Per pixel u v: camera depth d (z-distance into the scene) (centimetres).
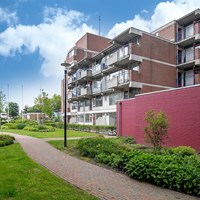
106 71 3288
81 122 4272
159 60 2756
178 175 609
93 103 3856
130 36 2719
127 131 1997
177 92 1369
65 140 1460
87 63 4056
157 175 647
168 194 576
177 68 2912
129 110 1980
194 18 2781
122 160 819
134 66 2741
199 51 2544
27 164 912
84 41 4641
